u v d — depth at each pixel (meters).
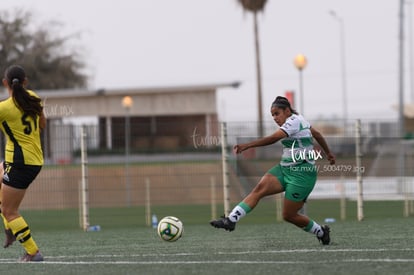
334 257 23.64
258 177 53.50
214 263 22.83
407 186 57.50
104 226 53.25
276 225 43.53
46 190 62.97
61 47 136.75
